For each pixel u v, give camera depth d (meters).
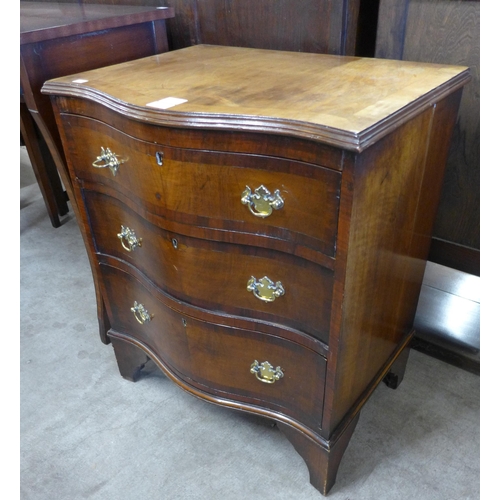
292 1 1.22
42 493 1.11
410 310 1.19
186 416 1.29
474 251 1.31
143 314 1.17
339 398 0.94
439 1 1.08
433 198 1.05
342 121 0.68
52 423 1.29
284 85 0.90
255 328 0.96
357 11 1.16
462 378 1.35
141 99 0.85
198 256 0.92
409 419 1.24
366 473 1.11
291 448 1.19
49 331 1.63
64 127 1.03
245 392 1.07
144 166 0.88
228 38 1.41
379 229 0.82
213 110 0.77
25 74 1.08
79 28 1.13
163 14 1.32
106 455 1.19
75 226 2.29
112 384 1.41
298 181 0.74
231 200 0.82
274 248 0.83
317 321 0.86
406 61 1.06
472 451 1.15
